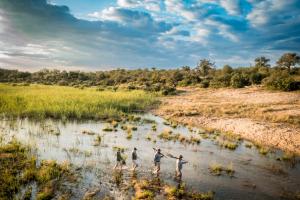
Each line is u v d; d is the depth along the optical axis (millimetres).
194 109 41719
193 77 87812
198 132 28344
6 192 11930
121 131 26859
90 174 14609
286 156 19688
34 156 16531
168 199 12211
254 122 31297
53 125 28094
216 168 16625
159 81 94438
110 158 17562
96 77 124000
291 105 42312
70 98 43656
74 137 23062
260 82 71438
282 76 64562
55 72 137125
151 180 14281
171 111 41812
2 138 21219
